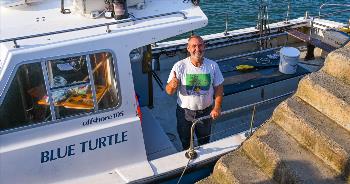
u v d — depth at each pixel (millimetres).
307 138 3779
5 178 4129
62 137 4207
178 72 4605
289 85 6617
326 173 3549
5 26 4375
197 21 4582
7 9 4719
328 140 3586
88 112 4281
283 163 3656
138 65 5723
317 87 3898
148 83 5930
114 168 4551
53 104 4129
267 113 6555
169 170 4578
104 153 4441
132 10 4734
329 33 8203
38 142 4145
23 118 4078
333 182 3475
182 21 4543
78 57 4090
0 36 4164
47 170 4262
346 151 3457
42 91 4062
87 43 4082
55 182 4340
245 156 4078
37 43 4004
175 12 4531
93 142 4344
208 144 4922
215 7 16359
